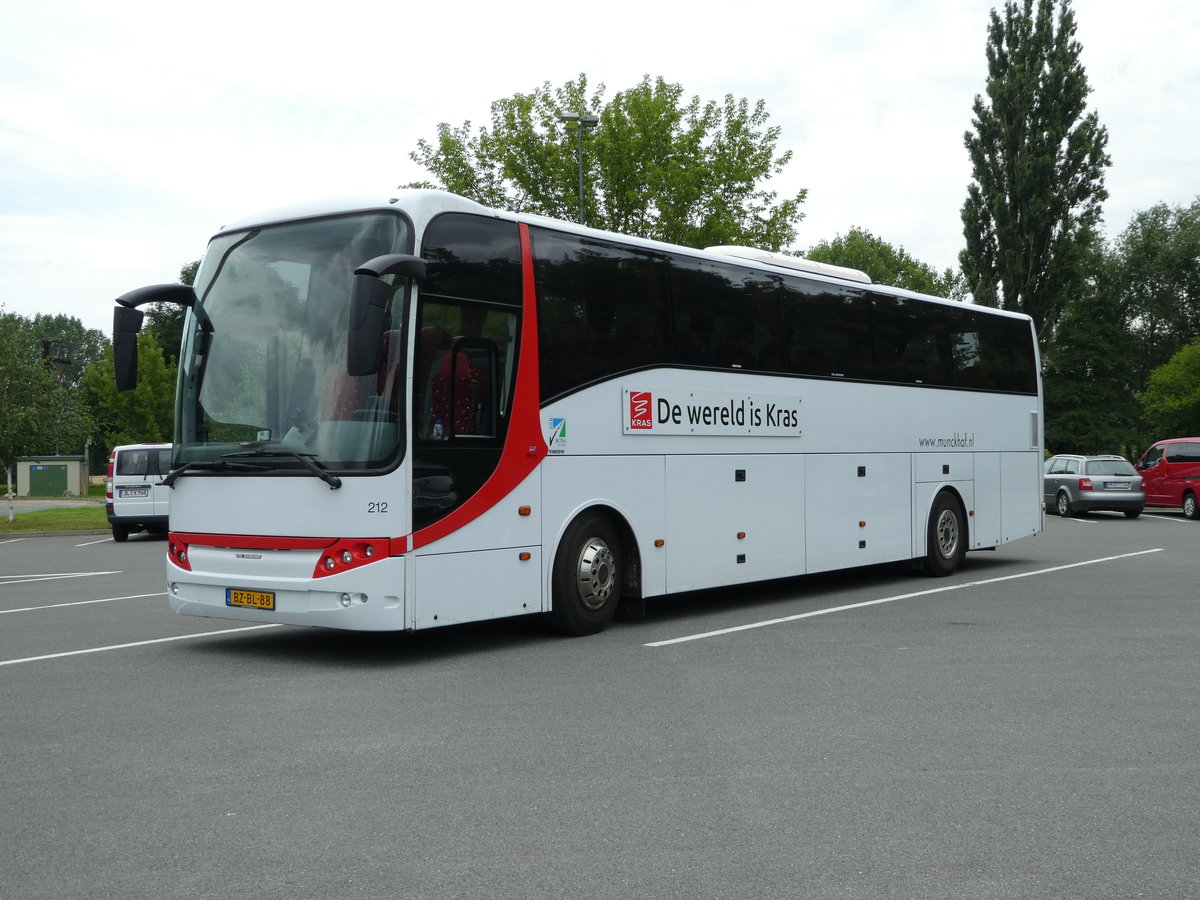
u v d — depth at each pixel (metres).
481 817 5.08
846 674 8.42
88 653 9.57
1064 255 51.62
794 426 12.88
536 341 9.88
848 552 13.75
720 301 11.95
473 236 9.40
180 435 9.59
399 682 8.20
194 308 9.69
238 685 8.12
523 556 9.72
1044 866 4.46
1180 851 4.63
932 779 5.68
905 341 14.85
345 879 4.33
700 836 4.82
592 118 30.86
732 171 32.09
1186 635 10.26
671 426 11.26
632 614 11.13
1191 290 70.25
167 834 4.87
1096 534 24.58
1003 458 16.88
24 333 34.66
